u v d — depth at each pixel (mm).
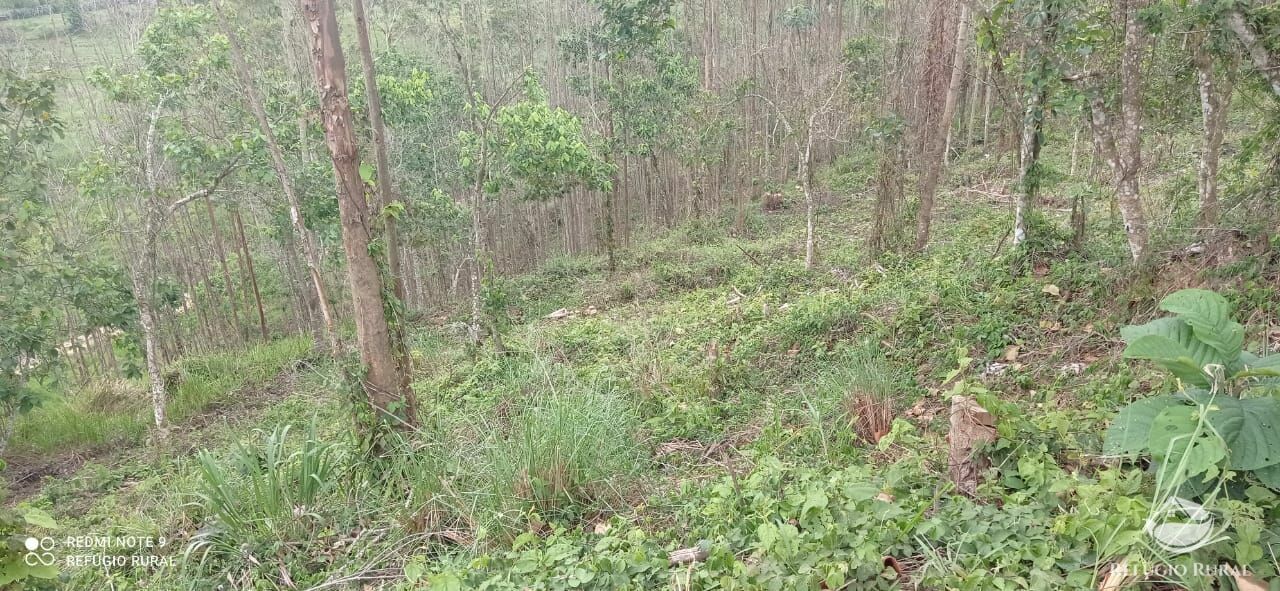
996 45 6656
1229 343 2611
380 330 5277
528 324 11008
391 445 5277
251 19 12867
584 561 3332
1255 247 5344
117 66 12336
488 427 5301
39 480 8469
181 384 11148
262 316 16016
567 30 17156
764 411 5848
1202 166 6941
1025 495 3021
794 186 19094
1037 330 5871
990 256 7965
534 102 11148
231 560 4234
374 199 5320
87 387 11828
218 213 16953
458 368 9148
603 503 4344
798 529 3246
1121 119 6867
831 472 3936
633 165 20234
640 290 12039
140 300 9391
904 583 2717
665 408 6176
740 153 17766
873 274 9250
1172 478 2297
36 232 9680
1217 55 5828
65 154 14023
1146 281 5609
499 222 17266
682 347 7996
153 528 4914
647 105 15336
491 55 17297
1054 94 6645
